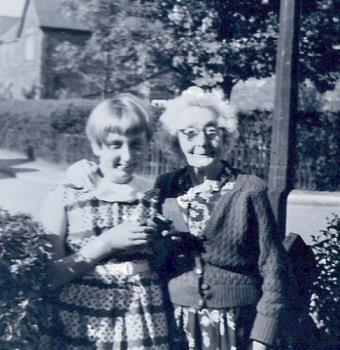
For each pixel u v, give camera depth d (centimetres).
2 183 1933
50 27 4853
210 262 312
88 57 2320
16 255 307
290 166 552
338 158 1980
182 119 318
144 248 307
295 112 558
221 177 320
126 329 300
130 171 309
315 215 1452
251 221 311
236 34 1714
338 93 2462
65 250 310
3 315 307
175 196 323
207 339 312
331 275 421
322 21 1716
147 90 2053
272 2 1691
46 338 310
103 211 305
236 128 325
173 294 317
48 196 314
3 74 5503
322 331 417
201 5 1720
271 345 308
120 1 1891
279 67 558
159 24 1861
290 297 316
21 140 2939
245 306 314
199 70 1786
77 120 2703
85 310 302
